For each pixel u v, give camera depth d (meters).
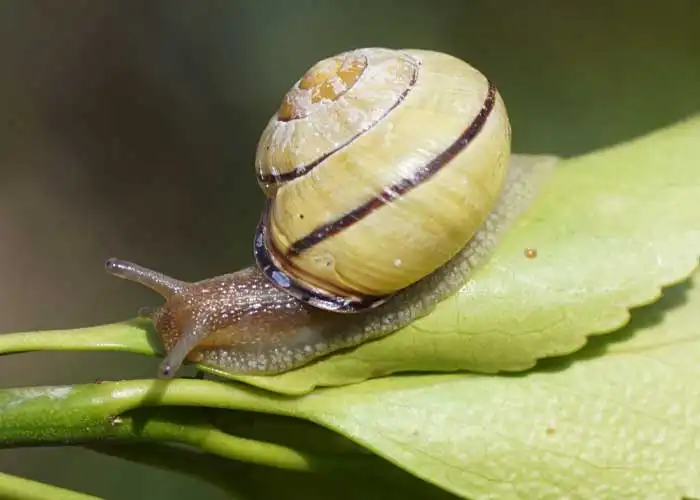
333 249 0.14
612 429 0.13
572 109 0.21
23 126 0.27
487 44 0.23
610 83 0.21
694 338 0.13
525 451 0.13
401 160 0.14
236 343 0.14
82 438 0.13
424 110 0.14
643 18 0.21
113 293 0.26
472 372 0.14
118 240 0.26
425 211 0.14
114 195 0.27
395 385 0.14
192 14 0.27
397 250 0.14
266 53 0.26
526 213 0.14
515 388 0.13
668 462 0.13
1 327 0.25
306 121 0.14
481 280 0.14
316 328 0.14
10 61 0.28
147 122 0.27
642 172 0.14
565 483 0.13
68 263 0.26
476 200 0.14
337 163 0.14
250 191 0.26
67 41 0.28
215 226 0.26
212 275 0.26
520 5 0.22
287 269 0.14
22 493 0.13
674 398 0.13
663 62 0.21
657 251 0.13
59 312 0.25
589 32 0.22
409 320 0.14
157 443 0.14
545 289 0.13
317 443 0.13
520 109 0.22
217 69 0.26
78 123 0.27
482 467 0.13
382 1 0.24
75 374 0.23
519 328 0.13
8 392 0.13
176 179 0.27
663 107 0.21
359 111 0.14
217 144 0.27
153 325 0.14
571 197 0.14
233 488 0.14
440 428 0.13
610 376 0.13
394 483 0.14
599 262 0.13
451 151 0.14
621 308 0.13
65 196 0.26
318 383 0.14
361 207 0.14
